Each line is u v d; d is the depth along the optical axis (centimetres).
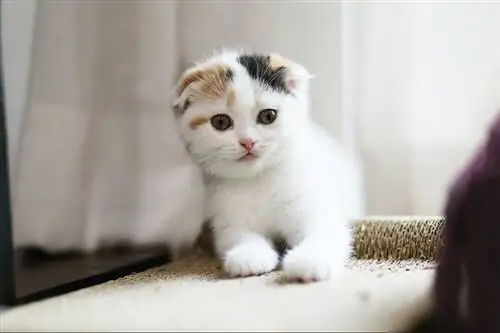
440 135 57
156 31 59
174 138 60
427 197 58
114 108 59
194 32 60
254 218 47
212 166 47
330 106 57
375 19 58
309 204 46
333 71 57
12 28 48
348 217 50
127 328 32
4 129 37
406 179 59
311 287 37
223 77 45
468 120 56
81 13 56
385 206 60
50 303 37
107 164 59
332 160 50
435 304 33
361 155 60
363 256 47
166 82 60
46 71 53
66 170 55
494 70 55
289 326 32
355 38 58
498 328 31
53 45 53
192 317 33
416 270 42
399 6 57
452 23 56
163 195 60
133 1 59
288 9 57
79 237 55
